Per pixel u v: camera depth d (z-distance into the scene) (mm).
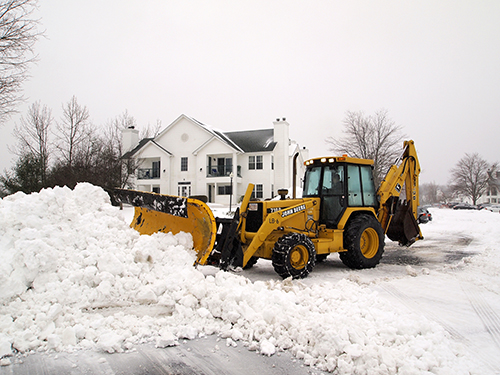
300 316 3863
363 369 2967
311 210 7258
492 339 3748
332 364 3098
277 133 31906
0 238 4387
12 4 13945
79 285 4297
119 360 3273
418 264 7922
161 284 4570
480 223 17766
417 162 8914
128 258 4805
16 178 20688
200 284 4484
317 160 7676
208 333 3863
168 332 3705
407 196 8750
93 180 20781
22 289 3934
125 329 3768
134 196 6449
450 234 14391
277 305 4066
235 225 6004
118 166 22984
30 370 3072
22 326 3570
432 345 3189
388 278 6375
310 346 3410
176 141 32375
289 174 32750
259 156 31547
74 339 3508
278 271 6164
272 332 3693
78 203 5383
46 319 3625
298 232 6922
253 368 3164
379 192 8109
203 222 5516
